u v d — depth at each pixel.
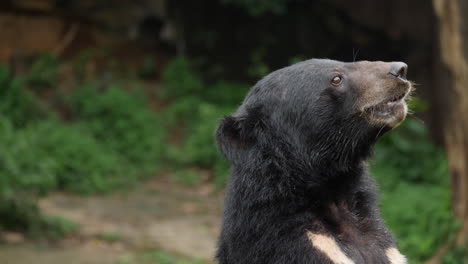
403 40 18.23
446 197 11.94
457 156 11.11
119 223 13.02
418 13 17.72
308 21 20.42
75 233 12.10
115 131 17.23
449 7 10.98
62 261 10.74
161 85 20.06
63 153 15.18
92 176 15.05
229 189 5.43
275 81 5.57
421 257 10.95
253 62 20.97
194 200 14.93
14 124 16.66
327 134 5.42
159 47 20.91
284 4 19.62
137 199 14.72
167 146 17.56
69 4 19.66
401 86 5.34
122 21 20.33
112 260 10.98
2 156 11.55
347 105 5.39
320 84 5.44
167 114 18.78
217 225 13.33
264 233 5.16
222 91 19.75
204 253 11.66
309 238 5.06
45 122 16.73
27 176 11.66
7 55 18.72
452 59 11.02
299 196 5.32
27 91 17.50
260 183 5.27
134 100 18.41
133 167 16.50
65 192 14.66
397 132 15.75
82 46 19.91
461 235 10.93
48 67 18.75
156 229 12.81
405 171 14.35
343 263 4.95
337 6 19.34
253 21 21.00
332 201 5.45
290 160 5.39
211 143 17.00
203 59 20.98
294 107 5.44
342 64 5.55
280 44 20.77
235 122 5.44
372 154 5.59
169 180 16.27
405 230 11.44
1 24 18.73
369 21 18.84
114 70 19.81
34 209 11.92
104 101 17.70
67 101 18.09
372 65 5.48
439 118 15.84
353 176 5.52
